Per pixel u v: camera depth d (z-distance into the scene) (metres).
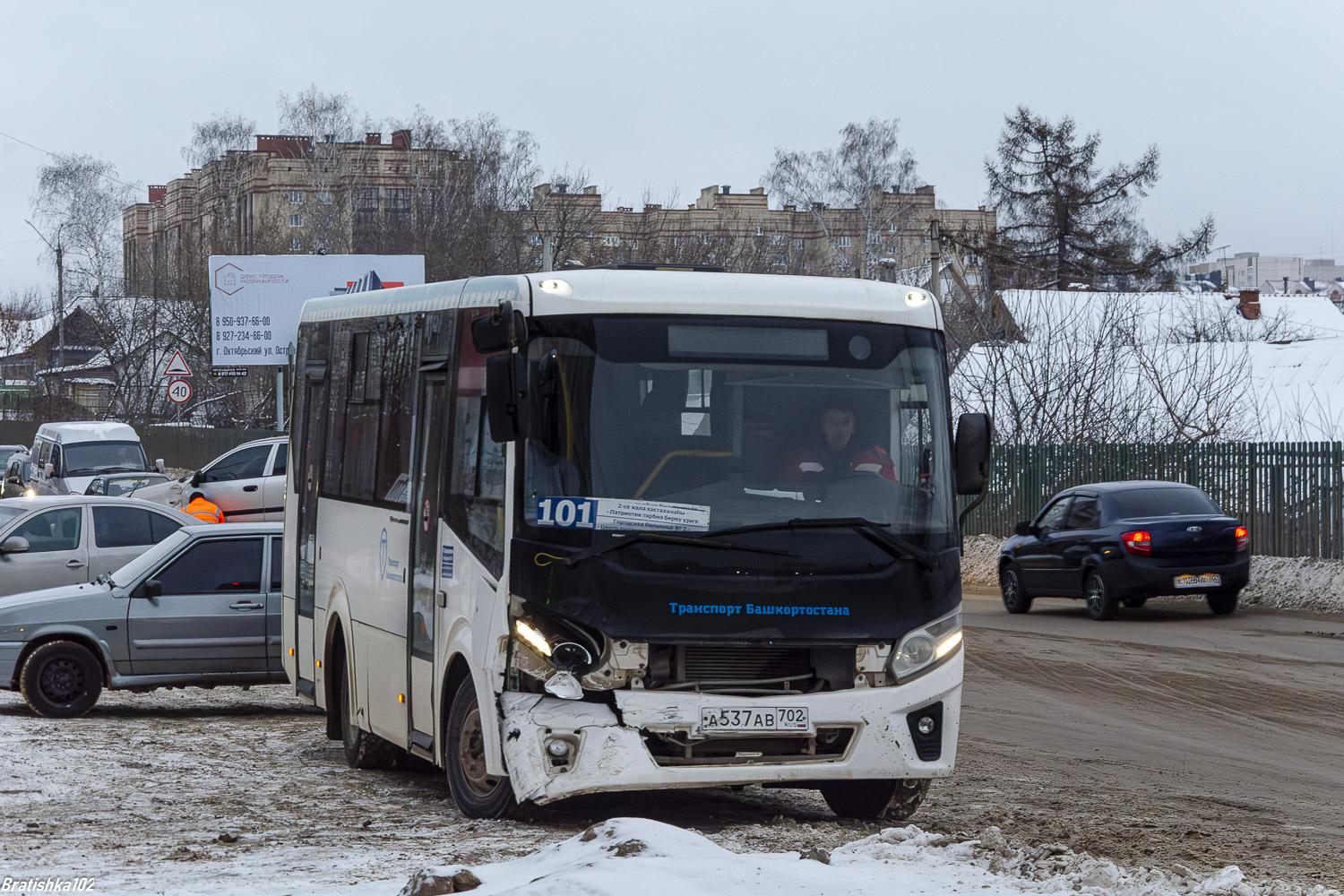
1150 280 69.38
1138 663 17.59
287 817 8.74
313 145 73.50
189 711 15.25
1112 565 22.38
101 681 14.41
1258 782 10.59
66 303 85.25
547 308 8.09
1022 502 33.31
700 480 8.04
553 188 72.25
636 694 7.85
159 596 14.50
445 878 5.72
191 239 81.31
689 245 75.12
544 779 7.78
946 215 99.25
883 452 8.36
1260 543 25.56
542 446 7.98
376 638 10.11
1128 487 23.34
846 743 8.12
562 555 7.87
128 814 8.86
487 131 74.25
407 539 9.54
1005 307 39.88
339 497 11.15
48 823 8.48
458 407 8.85
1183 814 9.27
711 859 5.91
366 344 10.80
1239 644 19.09
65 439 37.19
